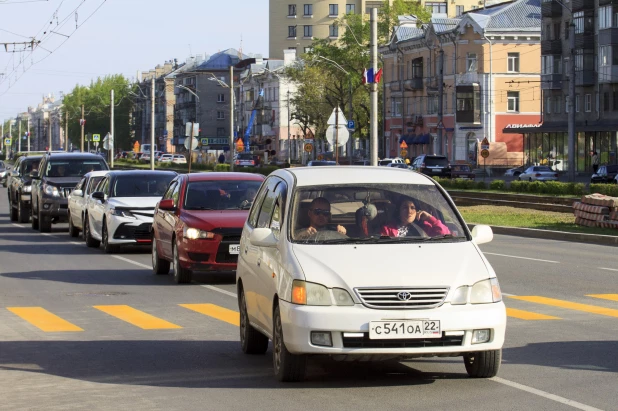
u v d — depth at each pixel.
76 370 14.59
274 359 13.52
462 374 13.71
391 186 14.33
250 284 15.03
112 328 18.91
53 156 49.16
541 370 14.06
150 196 35.69
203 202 27.39
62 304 22.66
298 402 12.06
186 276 26.50
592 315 20.20
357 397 12.31
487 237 14.07
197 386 13.22
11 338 17.80
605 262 31.94
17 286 26.39
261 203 15.80
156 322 19.64
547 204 61.16
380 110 163.12
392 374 13.80
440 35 143.12
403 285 12.28
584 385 12.97
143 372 14.34
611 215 44.88
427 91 148.75
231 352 16.03
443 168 109.00
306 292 12.38
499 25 136.12
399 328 12.13
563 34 124.00
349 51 156.12
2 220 58.47
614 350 15.86
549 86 125.81
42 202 46.97
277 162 171.12
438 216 14.02
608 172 93.44
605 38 114.62
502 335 12.60
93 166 49.06
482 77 136.75
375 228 13.69
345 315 12.15
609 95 114.94
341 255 12.82
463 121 137.75
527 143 133.00
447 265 12.66
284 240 13.48
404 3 170.25
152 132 110.94
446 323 12.20
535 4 139.75
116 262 32.75
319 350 12.21
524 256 34.16
